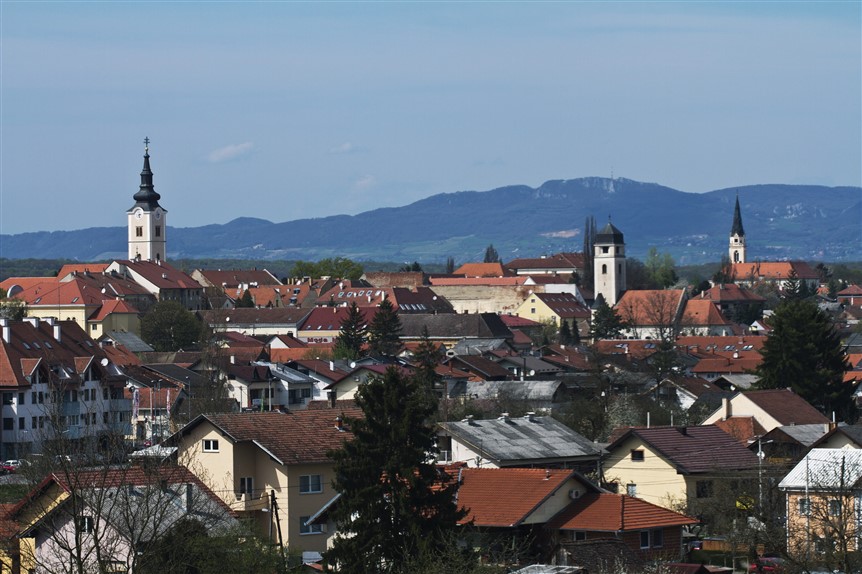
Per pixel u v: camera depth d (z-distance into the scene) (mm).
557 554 118250
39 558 100000
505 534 124188
